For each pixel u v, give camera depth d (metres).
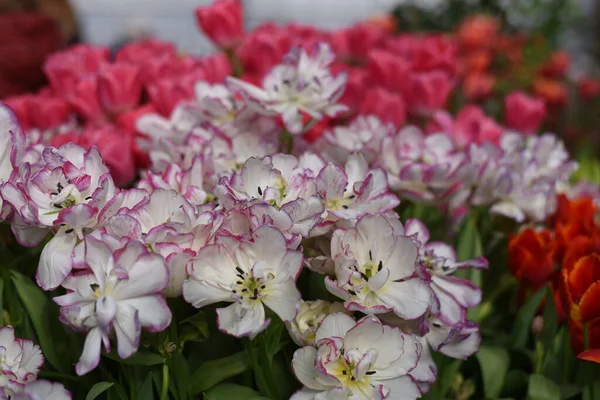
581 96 2.47
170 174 0.92
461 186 0.98
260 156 0.86
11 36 1.74
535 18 2.78
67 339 0.92
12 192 0.80
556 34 2.83
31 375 0.82
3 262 0.93
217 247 0.79
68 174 0.82
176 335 0.83
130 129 1.12
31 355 0.83
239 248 0.80
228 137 0.97
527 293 1.03
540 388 0.93
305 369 0.80
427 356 0.87
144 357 0.82
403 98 1.30
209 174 0.94
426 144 1.06
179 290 0.80
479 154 1.05
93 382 0.90
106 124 1.14
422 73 1.38
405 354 0.81
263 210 0.80
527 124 1.40
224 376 0.85
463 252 1.02
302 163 0.90
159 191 0.82
